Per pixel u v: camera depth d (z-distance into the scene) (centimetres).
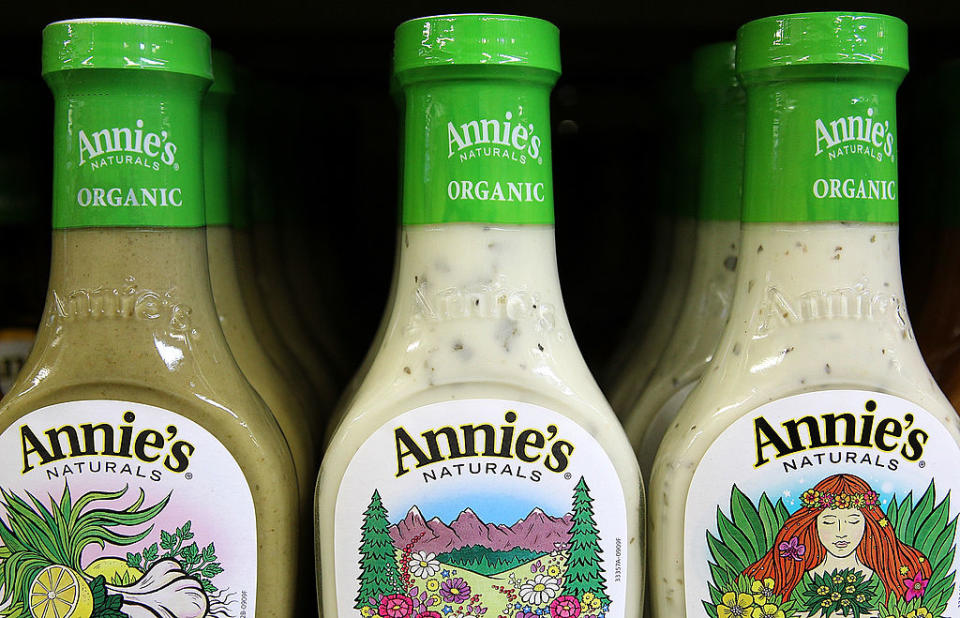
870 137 69
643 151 114
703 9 89
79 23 65
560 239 116
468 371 71
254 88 96
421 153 70
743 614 72
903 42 69
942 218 94
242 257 95
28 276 105
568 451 71
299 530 75
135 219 69
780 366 71
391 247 118
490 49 66
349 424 72
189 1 88
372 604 72
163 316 70
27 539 71
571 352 73
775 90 69
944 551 72
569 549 72
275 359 94
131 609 71
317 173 114
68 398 70
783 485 71
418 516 71
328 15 90
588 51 107
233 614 72
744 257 73
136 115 68
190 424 70
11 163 103
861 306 71
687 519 73
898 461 71
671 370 87
